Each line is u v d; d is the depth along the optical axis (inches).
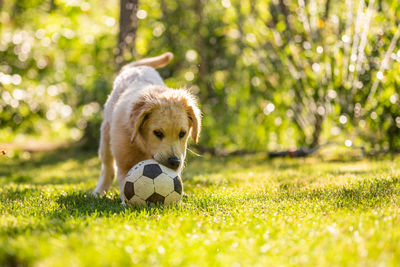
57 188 221.3
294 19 362.9
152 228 119.0
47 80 535.5
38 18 587.2
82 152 532.1
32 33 570.3
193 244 101.2
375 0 323.3
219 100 464.4
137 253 94.1
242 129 425.7
